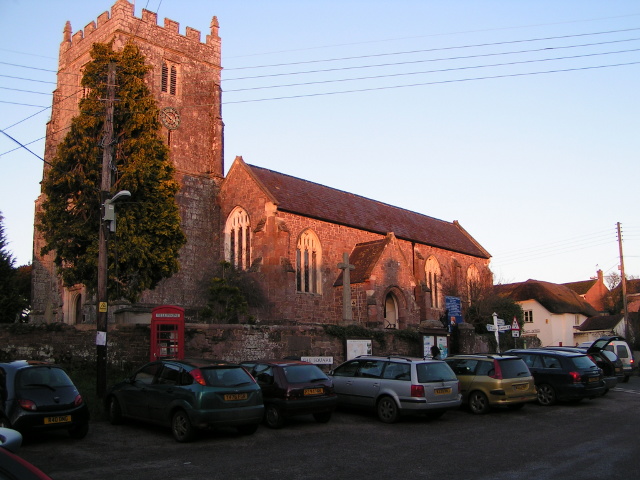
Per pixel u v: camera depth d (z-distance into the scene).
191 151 45.31
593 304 90.88
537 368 24.14
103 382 19.62
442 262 53.34
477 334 48.38
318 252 41.47
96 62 30.42
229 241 42.84
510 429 17.69
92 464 12.46
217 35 49.22
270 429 17.25
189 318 40.59
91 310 38.31
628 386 33.28
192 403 14.77
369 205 51.94
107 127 21.95
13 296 42.69
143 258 28.66
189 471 11.90
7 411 13.76
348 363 20.95
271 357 27.80
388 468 12.26
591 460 12.92
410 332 35.22
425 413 18.70
